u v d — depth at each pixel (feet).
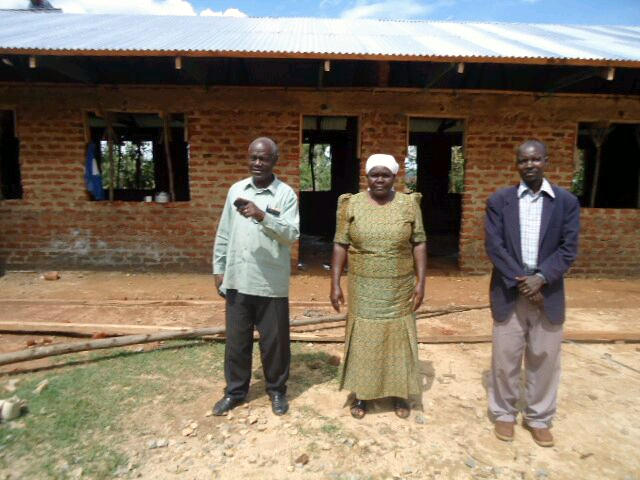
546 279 8.93
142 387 11.64
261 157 9.84
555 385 9.73
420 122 36.42
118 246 24.13
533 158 8.99
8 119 27.04
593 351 14.76
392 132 23.73
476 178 24.31
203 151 23.65
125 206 23.89
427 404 11.31
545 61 18.93
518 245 9.25
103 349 13.83
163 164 42.34
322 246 35.53
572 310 19.11
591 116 23.91
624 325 17.28
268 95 23.25
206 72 23.39
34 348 13.34
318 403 11.21
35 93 22.94
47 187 23.61
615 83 26.84
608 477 8.73
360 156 23.90
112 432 9.72
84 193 23.70
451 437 9.93
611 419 10.77
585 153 39.09
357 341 10.31
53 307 18.21
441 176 44.09
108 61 23.68
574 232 8.96
